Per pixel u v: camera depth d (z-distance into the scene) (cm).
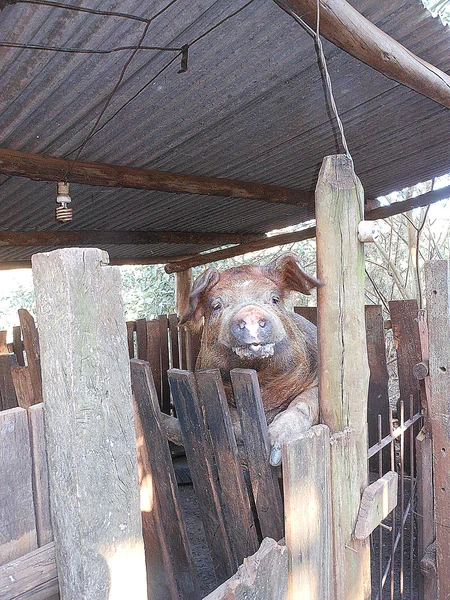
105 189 570
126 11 287
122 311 132
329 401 222
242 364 293
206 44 328
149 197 621
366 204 786
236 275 312
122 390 133
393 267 948
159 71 350
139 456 226
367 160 593
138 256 997
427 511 328
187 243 856
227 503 228
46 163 445
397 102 435
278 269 313
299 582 176
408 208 714
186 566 233
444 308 259
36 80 342
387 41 292
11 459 131
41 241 694
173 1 281
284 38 328
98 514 128
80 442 124
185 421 230
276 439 248
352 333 219
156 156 499
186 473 486
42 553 135
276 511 219
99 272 127
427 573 307
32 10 278
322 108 433
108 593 130
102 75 346
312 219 888
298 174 611
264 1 290
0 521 130
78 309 123
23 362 497
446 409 262
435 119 480
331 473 200
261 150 517
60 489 130
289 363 307
